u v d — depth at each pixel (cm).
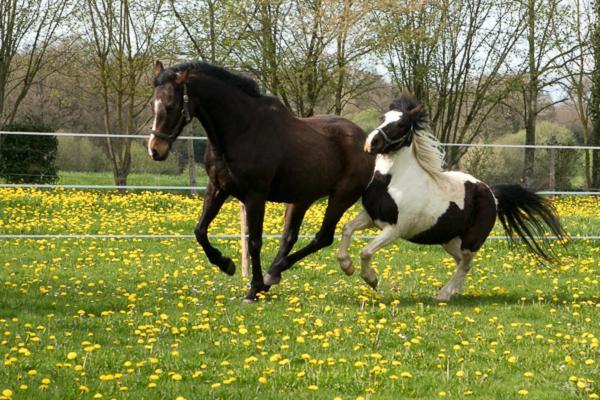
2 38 3005
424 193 991
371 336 836
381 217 995
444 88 3353
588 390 663
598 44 3441
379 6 2825
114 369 702
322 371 708
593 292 1156
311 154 1014
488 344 822
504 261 1435
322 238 1073
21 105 3978
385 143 959
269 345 793
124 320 892
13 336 803
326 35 2823
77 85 3306
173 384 659
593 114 3550
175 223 1767
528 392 662
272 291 1100
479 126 3488
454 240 1077
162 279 1196
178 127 946
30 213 1891
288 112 1022
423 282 1197
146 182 3052
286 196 1021
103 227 1709
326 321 903
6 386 639
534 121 3472
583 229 1756
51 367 697
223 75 963
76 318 894
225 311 950
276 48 2897
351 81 3062
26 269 1276
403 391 659
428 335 849
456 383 685
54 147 2695
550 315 976
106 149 3950
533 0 3300
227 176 980
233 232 1684
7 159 2648
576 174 3725
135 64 2980
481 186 1051
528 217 1101
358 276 1254
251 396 634
